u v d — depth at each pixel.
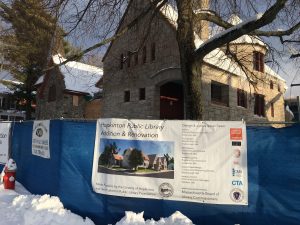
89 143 6.94
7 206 7.24
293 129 5.76
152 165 6.37
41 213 6.43
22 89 35.56
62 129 7.24
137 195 6.39
